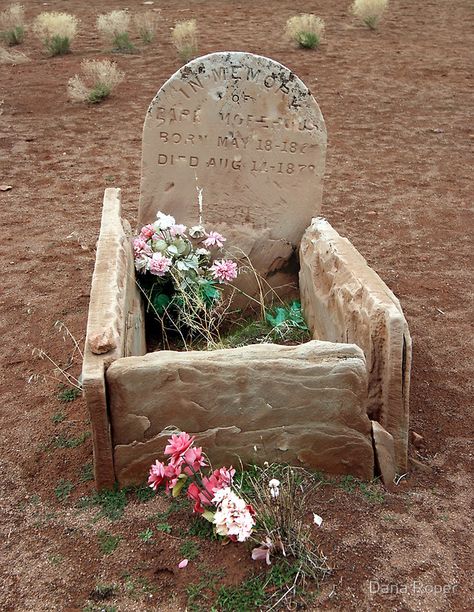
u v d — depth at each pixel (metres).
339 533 2.70
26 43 13.13
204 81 4.16
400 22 14.66
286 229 4.47
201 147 4.29
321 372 2.84
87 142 8.24
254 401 2.86
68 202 6.63
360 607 2.42
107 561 2.62
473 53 12.05
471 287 5.05
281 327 4.21
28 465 3.19
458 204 6.62
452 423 3.48
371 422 2.96
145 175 4.34
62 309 4.69
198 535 2.68
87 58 11.88
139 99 9.78
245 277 4.51
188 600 2.44
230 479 2.67
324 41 12.94
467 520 2.82
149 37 12.99
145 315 4.21
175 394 2.81
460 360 4.09
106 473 2.90
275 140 4.28
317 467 2.99
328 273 3.77
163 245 4.09
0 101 9.58
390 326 2.91
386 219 6.30
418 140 8.35
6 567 2.63
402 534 2.73
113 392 2.77
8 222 6.18
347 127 8.76
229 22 14.61
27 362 4.09
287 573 2.51
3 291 4.95
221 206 4.42
